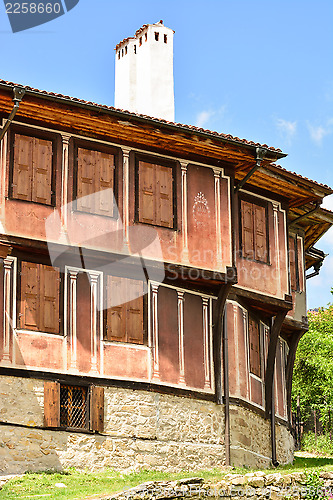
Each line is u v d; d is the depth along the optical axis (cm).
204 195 2261
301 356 3341
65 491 1734
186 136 2159
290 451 2627
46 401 1955
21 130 2045
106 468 1994
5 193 1995
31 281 2000
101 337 2062
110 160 2144
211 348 2248
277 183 2441
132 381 2080
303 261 2708
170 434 2108
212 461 2162
